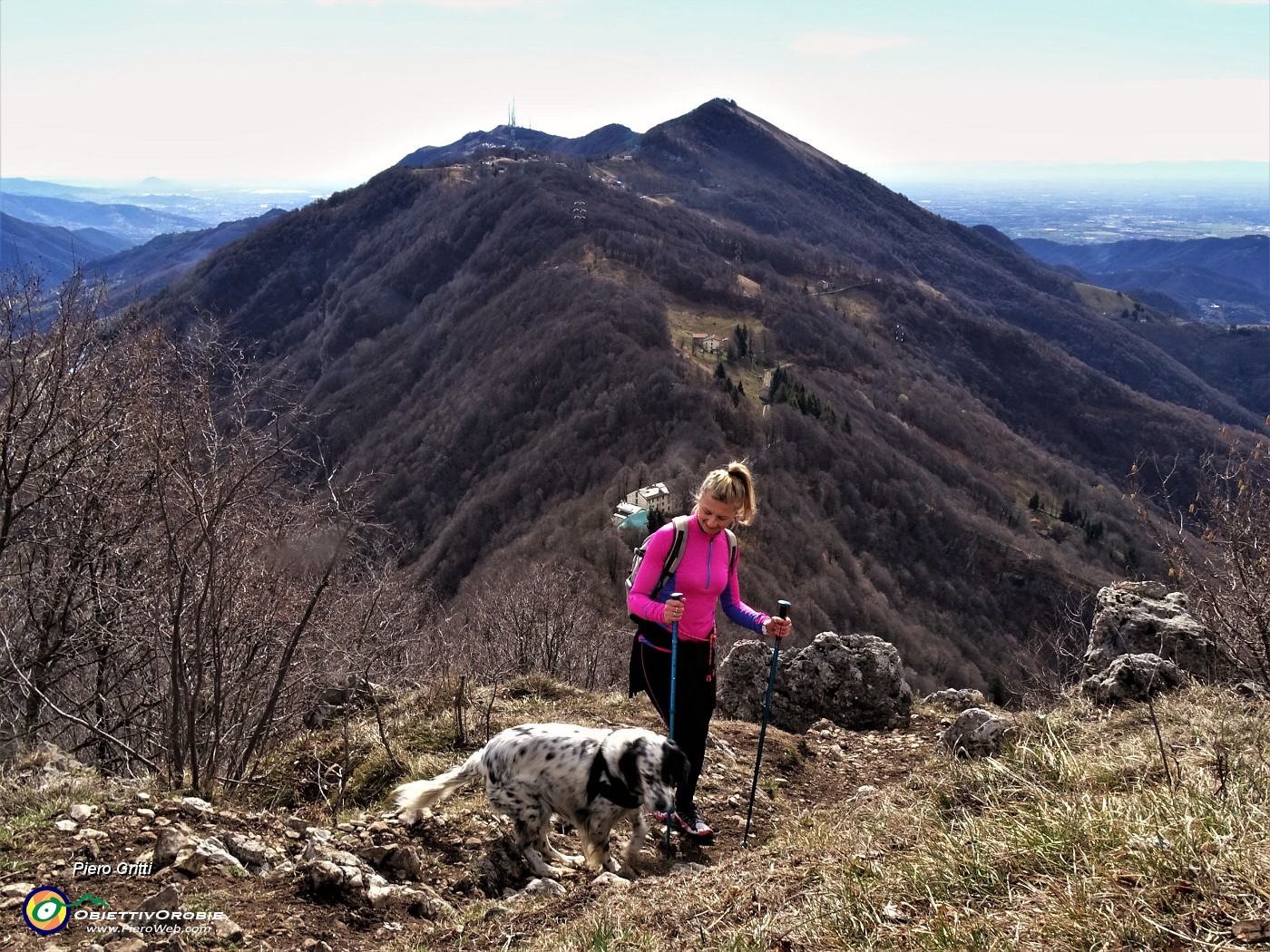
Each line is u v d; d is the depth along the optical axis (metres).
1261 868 2.57
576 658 16.94
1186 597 7.66
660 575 4.76
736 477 4.66
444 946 3.62
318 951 3.46
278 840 4.44
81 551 9.12
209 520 6.33
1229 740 4.16
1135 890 2.65
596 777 4.28
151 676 9.43
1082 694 6.60
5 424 8.85
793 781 6.27
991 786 3.96
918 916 2.89
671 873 4.22
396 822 4.94
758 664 8.09
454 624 19.31
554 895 4.04
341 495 7.93
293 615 7.55
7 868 3.83
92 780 5.13
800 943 2.89
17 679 8.82
